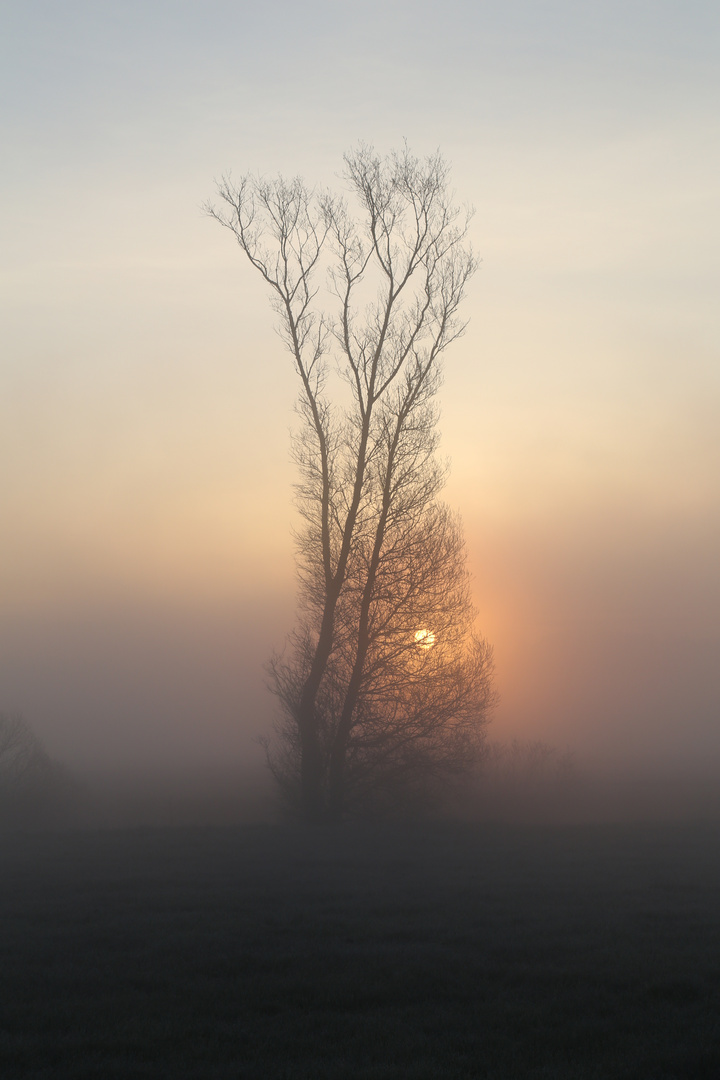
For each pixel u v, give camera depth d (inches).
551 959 402.6
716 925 475.2
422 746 1186.6
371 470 1186.6
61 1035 301.6
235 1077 263.3
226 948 423.8
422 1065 271.1
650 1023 313.9
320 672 1173.1
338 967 389.1
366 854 804.0
